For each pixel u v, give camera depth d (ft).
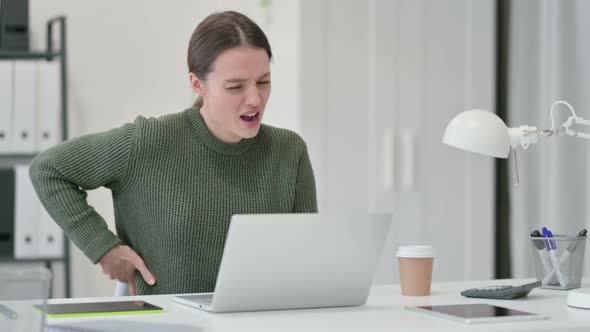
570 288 5.92
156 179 6.40
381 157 11.26
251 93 6.10
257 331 4.22
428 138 11.53
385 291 5.93
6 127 10.61
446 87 11.60
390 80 11.30
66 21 11.71
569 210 10.84
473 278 11.83
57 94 10.78
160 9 11.99
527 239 11.61
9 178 10.76
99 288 11.89
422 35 11.44
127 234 6.77
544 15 11.27
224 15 6.26
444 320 4.58
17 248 10.65
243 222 4.61
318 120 10.93
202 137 6.50
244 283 4.75
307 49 10.84
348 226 4.91
